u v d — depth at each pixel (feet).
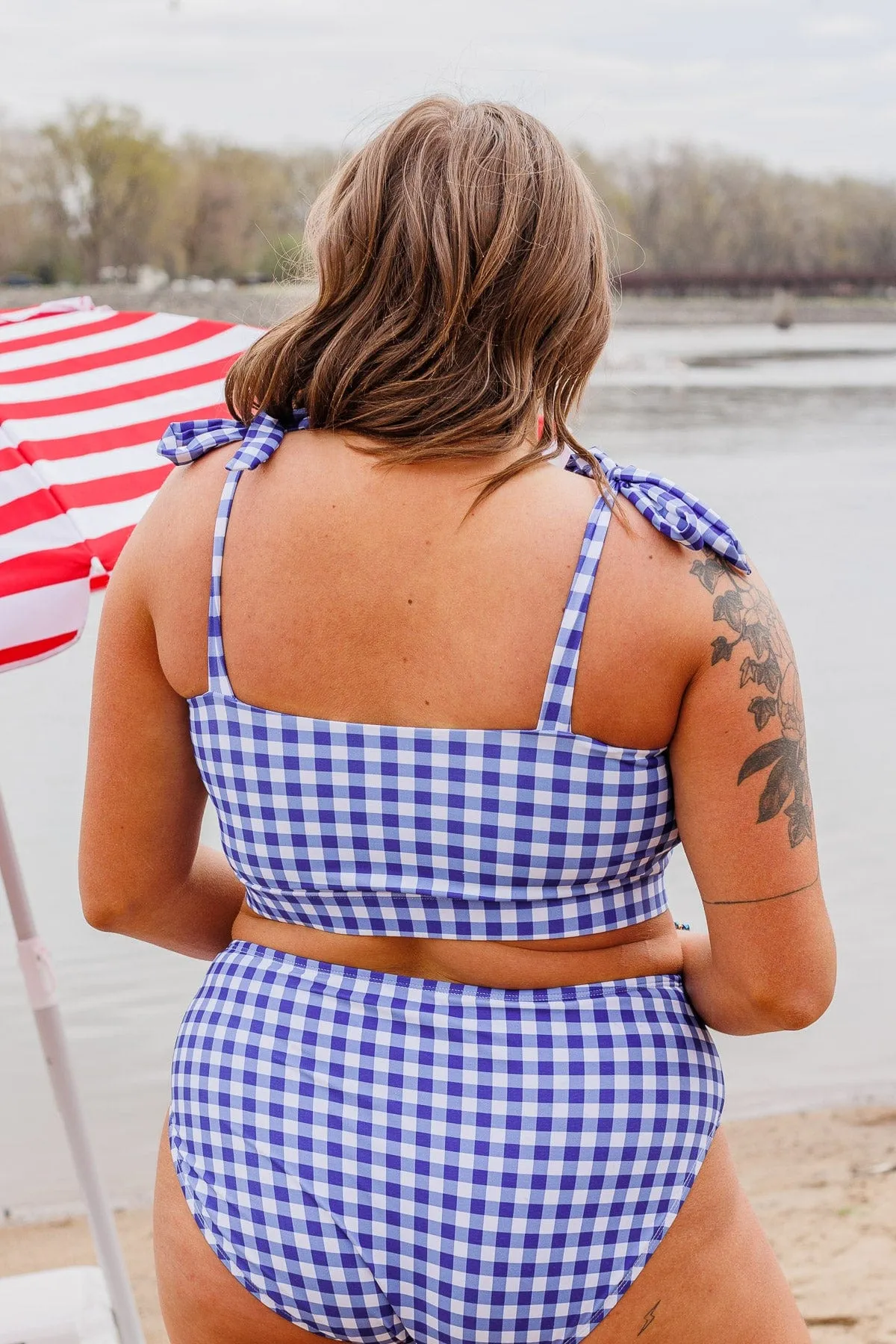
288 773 3.29
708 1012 3.53
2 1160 11.35
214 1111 3.43
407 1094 3.24
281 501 3.27
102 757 3.74
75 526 4.55
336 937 3.42
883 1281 9.05
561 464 3.41
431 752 3.16
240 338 5.90
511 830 3.14
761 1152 11.22
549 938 3.26
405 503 3.16
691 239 136.15
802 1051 13.15
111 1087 12.42
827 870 16.96
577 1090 3.21
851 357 129.90
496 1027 3.25
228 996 3.54
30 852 17.80
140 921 3.98
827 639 30.45
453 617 3.12
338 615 3.18
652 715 3.12
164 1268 3.60
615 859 3.23
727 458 68.64
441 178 3.16
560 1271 3.19
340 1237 3.26
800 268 138.82
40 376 5.41
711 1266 3.37
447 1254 3.18
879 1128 11.62
